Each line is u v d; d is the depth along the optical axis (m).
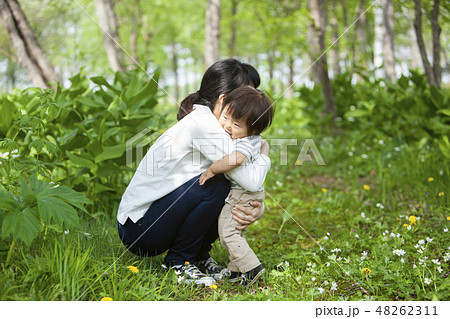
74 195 2.05
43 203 1.94
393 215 3.46
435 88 5.05
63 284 1.93
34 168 2.85
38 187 2.03
